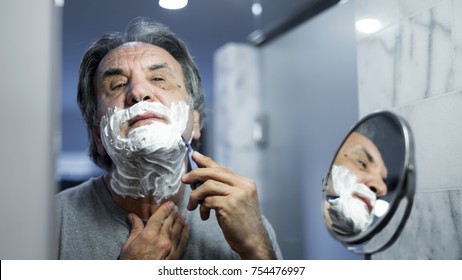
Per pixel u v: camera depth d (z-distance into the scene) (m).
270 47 1.48
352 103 1.19
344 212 0.65
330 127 1.27
